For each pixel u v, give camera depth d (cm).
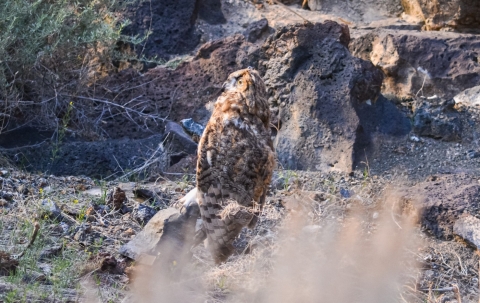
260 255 2053
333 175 2959
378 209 2533
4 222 2161
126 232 2217
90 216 2286
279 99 3266
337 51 3225
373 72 3244
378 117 3247
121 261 1956
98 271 1920
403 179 2922
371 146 3130
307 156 3130
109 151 3039
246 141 1866
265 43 3394
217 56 3519
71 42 3494
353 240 2052
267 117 1936
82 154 3011
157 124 3425
